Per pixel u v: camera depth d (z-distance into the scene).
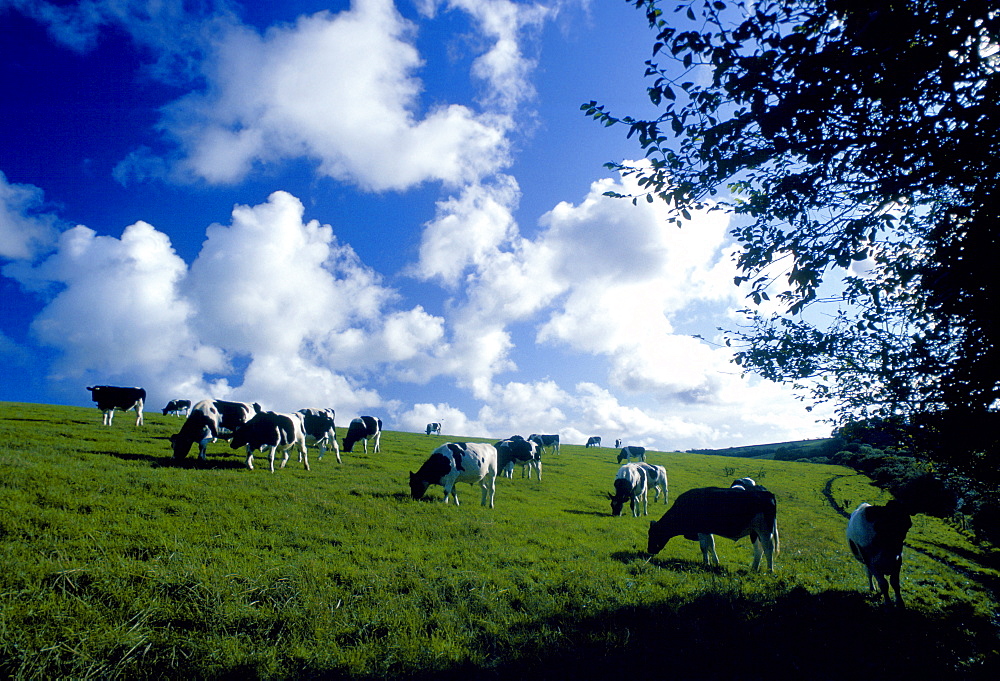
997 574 13.47
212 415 16.95
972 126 4.57
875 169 5.34
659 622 6.98
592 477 30.50
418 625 6.38
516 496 19.64
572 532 13.37
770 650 6.32
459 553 9.93
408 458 26.62
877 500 28.69
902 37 4.31
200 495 11.41
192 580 6.57
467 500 16.72
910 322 6.94
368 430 27.62
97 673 4.82
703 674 5.66
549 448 48.16
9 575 5.98
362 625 6.23
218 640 5.56
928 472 7.82
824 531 18.25
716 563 11.03
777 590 9.16
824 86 4.62
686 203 6.03
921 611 8.71
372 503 13.23
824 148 5.13
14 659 4.75
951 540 18.61
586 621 6.88
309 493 13.22
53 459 13.29
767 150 5.25
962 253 5.34
